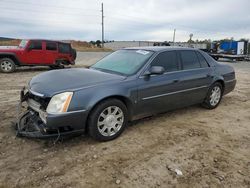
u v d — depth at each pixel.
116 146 3.89
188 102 5.34
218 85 6.05
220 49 28.72
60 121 3.46
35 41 12.54
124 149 3.80
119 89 3.96
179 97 5.03
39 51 12.65
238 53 27.55
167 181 3.04
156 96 4.54
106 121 3.94
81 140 4.04
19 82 9.32
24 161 3.37
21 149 3.68
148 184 2.97
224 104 6.68
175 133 4.48
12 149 3.66
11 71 12.09
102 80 3.97
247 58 27.27
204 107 6.09
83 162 3.40
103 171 3.21
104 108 3.84
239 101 7.11
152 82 4.44
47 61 12.99
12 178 3.00
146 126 4.76
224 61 27.55
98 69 4.79
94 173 3.16
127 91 4.07
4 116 4.98
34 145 3.81
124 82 4.09
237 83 10.34
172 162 3.48
